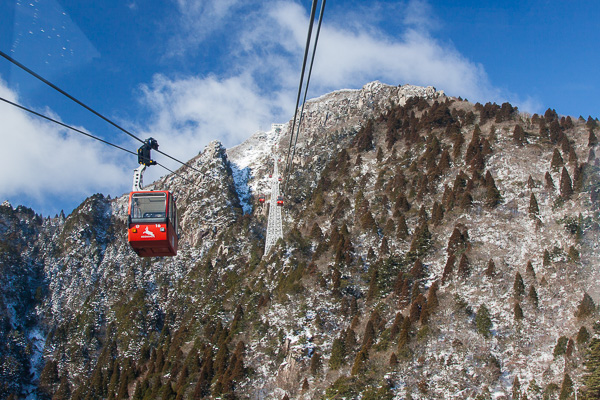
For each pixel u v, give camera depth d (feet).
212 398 335.67
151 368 449.48
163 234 115.24
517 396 249.34
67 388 524.11
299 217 559.79
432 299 321.11
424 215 432.66
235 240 644.69
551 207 404.77
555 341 279.28
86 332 592.60
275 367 340.59
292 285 399.03
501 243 375.45
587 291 309.63
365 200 477.77
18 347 603.67
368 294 363.15
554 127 503.20
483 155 488.44
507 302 315.17
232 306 460.55
